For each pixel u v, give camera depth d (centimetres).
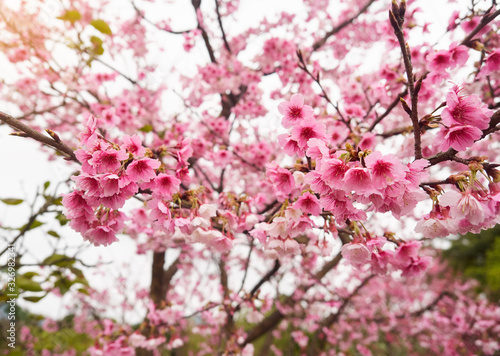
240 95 451
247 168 410
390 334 755
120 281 575
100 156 130
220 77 422
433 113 124
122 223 155
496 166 114
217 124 412
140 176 139
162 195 159
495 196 109
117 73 395
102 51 342
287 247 152
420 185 136
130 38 450
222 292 403
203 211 166
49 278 280
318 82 252
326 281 624
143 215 249
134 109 406
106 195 130
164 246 443
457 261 1677
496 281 1327
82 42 337
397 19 121
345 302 545
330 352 650
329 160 119
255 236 164
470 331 589
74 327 629
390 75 296
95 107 368
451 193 116
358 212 135
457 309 665
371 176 113
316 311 495
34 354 532
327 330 590
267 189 290
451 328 646
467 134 120
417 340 735
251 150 391
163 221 168
